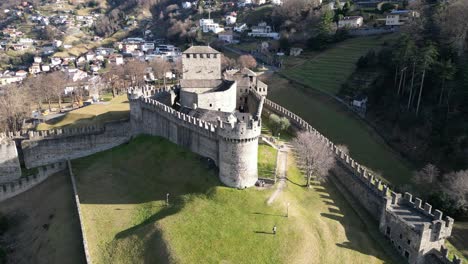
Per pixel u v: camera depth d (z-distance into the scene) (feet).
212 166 252.62
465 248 212.43
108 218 232.32
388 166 315.37
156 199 242.78
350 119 397.60
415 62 363.97
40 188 288.30
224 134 225.56
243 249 190.80
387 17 610.65
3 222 256.93
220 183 236.63
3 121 449.48
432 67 359.66
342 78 486.38
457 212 238.48
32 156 312.50
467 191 239.09
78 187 269.03
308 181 246.88
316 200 234.99
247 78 416.05
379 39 572.51
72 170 296.30
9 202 278.46
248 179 231.50
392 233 208.44
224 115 293.43
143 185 260.21
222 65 636.89
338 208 231.09
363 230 216.33
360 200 238.48
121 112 414.62
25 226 254.47
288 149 296.10
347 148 337.52
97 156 318.04
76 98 647.56
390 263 195.52
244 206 217.56
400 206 218.59
